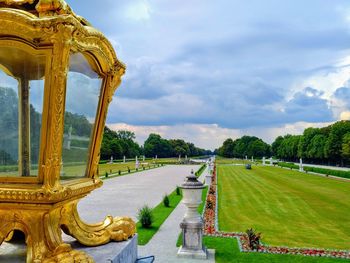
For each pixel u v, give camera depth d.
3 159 3.66
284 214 15.16
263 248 9.52
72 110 3.85
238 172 45.31
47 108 3.45
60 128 3.49
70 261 3.38
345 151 64.12
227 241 10.23
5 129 3.67
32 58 3.57
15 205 3.53
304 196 21.23
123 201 18.75
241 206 17.16
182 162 81.25
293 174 42.28
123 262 4.24
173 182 30.86
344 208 16.91
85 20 4.02
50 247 3.54
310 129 89.56
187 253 8.64
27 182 3.52
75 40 3.52
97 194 21.95
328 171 41.69
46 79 3.46
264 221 13.61
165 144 128.12
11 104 3.64
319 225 13.02
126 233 4.73
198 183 8.85
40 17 3.47
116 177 36.75
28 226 3.57
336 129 70.81
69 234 4.16
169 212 15.27
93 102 4.33
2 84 3.72
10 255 3.90
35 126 3.57
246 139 141.25
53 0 3.47
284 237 11.11
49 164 3.44
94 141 4.41
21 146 3.64
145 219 12.17
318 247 9.92
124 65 4.60
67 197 3.75
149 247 9.66
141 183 29.89
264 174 41.59
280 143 123.88
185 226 8.72
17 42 3.48
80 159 4.20
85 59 3.96
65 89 3.52
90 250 4.18
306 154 85.38
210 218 13.80
